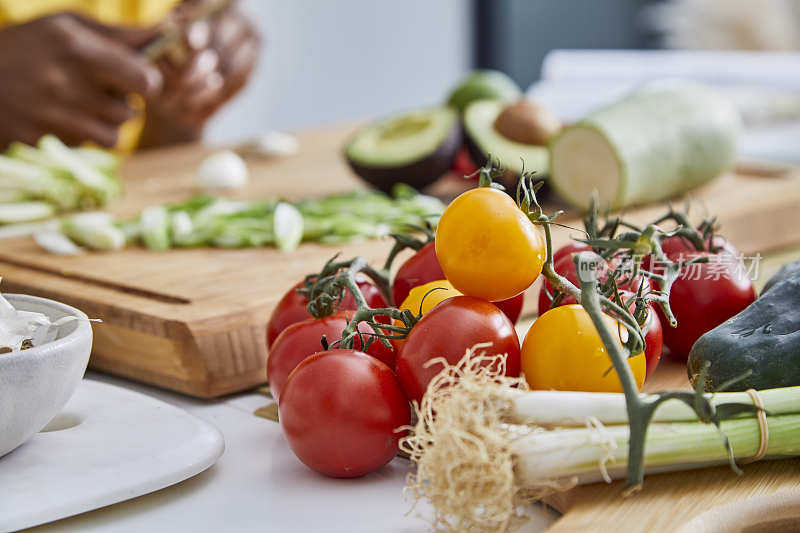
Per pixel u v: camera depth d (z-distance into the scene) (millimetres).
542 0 2959
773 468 505
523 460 434
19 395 479
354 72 2924
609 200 1077
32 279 853
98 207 1217
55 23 1551
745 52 2453
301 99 2801
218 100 1886
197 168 1466
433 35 3100
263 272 866
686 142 1104
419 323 515
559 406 450
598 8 2875
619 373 438
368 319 534
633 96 1148
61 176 1197
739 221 1058
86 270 870
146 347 705
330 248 969
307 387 508
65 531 483
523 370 517
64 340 495
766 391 485
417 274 633
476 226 491
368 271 623
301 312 627
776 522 471
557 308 518
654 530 441
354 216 1034
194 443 549
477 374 496
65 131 1577
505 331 504
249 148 1624
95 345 750
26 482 499
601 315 440
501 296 511
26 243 1004
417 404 515
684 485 487
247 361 694
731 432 467
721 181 1248
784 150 1593
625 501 469
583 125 1080
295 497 519
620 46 2859
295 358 566
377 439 509
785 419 475
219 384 679
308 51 2771
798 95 1766
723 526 459
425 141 1181
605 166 1072
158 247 969
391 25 2967
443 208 1096
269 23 2633
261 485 535
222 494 524
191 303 745
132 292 800
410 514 496
